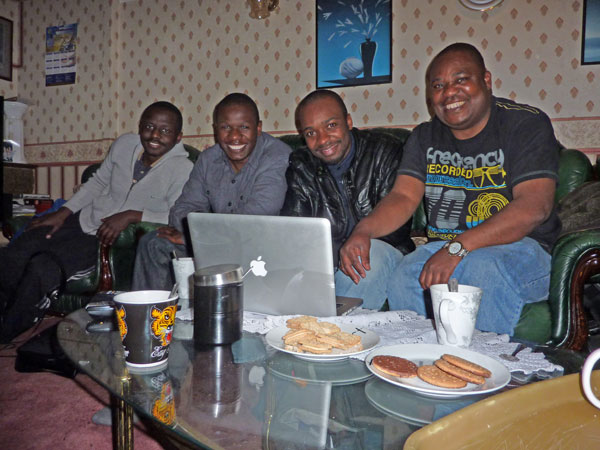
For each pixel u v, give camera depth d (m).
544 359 0.83
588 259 1.46
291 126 3.40
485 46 2.90
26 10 4.14
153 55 3.77
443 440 0.50
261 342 0.98
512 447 0.51
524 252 1.44
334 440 0.58
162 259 1.93
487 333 1.03
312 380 0.77
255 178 2.17
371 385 0.75
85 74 3.92
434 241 1.65
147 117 2.64
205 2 3.61
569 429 0.54
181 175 2.60
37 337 1.44
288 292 1.10
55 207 2.83
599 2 2.69
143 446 1.39
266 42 3.44
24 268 2.26
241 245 1.12
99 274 2.37
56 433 1.45
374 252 1.64
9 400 1.69
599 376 0.62
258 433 0.60
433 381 0.69
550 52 2.78
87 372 0.82
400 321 1.10
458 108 1.62
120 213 2.38
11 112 3.94
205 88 3.63
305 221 1.02
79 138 3.96
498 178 1.64
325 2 3.25
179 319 1.15
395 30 3.10
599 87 2.71
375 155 1.97
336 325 0.95
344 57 3.22
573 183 2.10
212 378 0.79
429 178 1.77
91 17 3.89
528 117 1.60
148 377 0.79
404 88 3.09
